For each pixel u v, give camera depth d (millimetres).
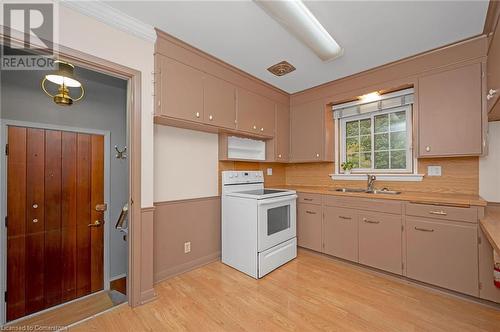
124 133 2879
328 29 1894
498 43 1518
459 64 2127
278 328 1607
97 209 2645
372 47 2186
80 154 2535
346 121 3326
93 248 2615
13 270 2100
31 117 2205
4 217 2057
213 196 2863
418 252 2127
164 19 1814
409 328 1594
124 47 1810
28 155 2197
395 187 2762
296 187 3521
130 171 1885
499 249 1088
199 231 2699
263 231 2422
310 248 2980
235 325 1646
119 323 1672
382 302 1914
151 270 1973
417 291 2086
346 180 3244
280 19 1667
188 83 2199
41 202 2271
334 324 1643
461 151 2123
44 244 2287
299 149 3453
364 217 2484
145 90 1933
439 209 2014
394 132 2898
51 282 2318
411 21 1799
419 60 2352
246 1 1607
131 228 1875
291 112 3555
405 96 2646
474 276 1852
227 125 2586
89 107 2592
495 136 2121
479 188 2211
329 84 3098
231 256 2664
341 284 2225
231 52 2301
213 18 1792
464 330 1567
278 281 2293
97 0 1610
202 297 2004
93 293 2559
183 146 2576
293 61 2484
